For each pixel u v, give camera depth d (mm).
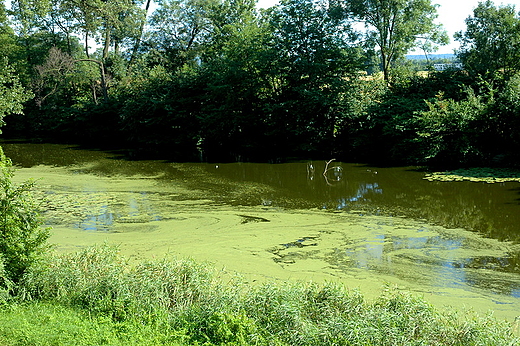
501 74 24281
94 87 39438
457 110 20281
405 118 22344
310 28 26344
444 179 18094
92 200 16109
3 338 5656
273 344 5832
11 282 7164
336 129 26891
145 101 31266
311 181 19000
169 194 16922
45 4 37406
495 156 20406
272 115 27672
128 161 24984
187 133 30625
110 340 5703
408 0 30781
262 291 7109
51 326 6074
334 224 13031
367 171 20562
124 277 7672
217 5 38875
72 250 11078
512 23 24719
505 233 11969
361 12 31047
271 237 11969
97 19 37875
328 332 6047
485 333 6199
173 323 6496
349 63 26688
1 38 38938
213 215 14039
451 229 12398
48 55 38906
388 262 10203
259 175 20484
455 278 9312
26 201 7945
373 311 6664
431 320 6398
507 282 9094
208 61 34562
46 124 38688
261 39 28766
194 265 8234
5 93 23891
